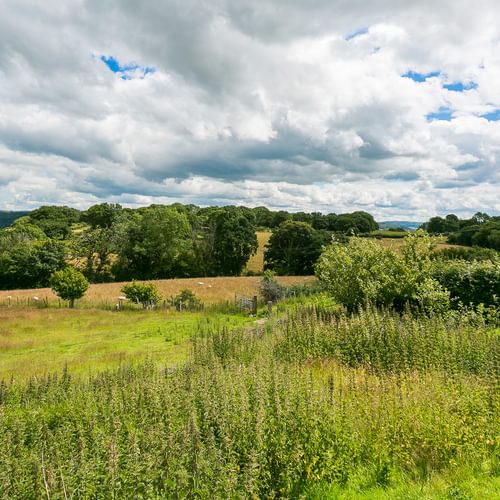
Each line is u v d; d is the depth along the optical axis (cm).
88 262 6159
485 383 720
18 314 2891
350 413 616
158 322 2502
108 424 602
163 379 788
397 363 936
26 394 868
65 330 2380
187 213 8000
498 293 1559
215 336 1262
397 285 1609
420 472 546
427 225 7000
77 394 830
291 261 6462
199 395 665
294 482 521
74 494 461
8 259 5566
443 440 586
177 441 520
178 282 5034
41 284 5700
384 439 585
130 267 6425
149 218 6425
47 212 8944
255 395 629
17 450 556
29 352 1842
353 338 1091
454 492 482
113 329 2353
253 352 1116
